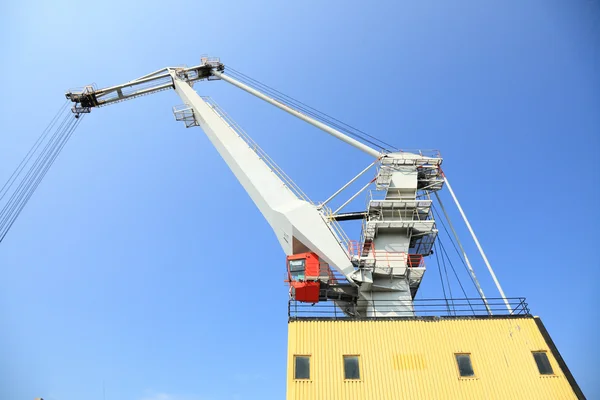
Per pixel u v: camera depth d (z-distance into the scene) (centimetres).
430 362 1927
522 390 1848
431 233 2591
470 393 1844
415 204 2595
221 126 2969
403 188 2639
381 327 2039
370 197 2659
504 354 1952
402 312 2447
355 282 2497
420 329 2033
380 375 1889
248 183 2778
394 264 2514
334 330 2025
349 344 1981
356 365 1920
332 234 2569
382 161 2662
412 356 1945
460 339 2000
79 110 3378
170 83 3350
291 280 2512
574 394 1828
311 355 1944
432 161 2677
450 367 1916
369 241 2647
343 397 1825
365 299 2536
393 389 1852
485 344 1983
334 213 2678
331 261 2491
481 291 2366
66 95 3291
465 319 2072
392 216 2641
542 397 1827
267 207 2698
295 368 1905
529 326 2036
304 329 2028
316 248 2514
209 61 3412
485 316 2078
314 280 2472
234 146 2881
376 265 2500
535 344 1975
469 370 1911
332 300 2664
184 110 3109
